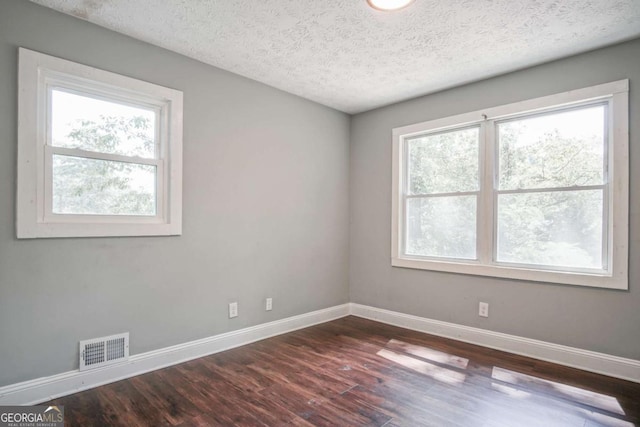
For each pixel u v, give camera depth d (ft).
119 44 8.16
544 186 9.71
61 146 7.50
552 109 9.58
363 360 9.38
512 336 9.98
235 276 10.44
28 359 7.01
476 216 10.94
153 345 8.73
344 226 13.98
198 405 7.06
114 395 7.42
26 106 6.91
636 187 8.24
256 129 10.98
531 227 9.91
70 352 7.50
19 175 6.84
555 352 9.24
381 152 13.26
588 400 7.27
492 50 8.88
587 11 7.13
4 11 6.72
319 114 12.99
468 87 11.05
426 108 12.05
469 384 7.98
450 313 11.30
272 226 11.44
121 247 8.22
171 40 8.50
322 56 9.31
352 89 11.61
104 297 7.97
